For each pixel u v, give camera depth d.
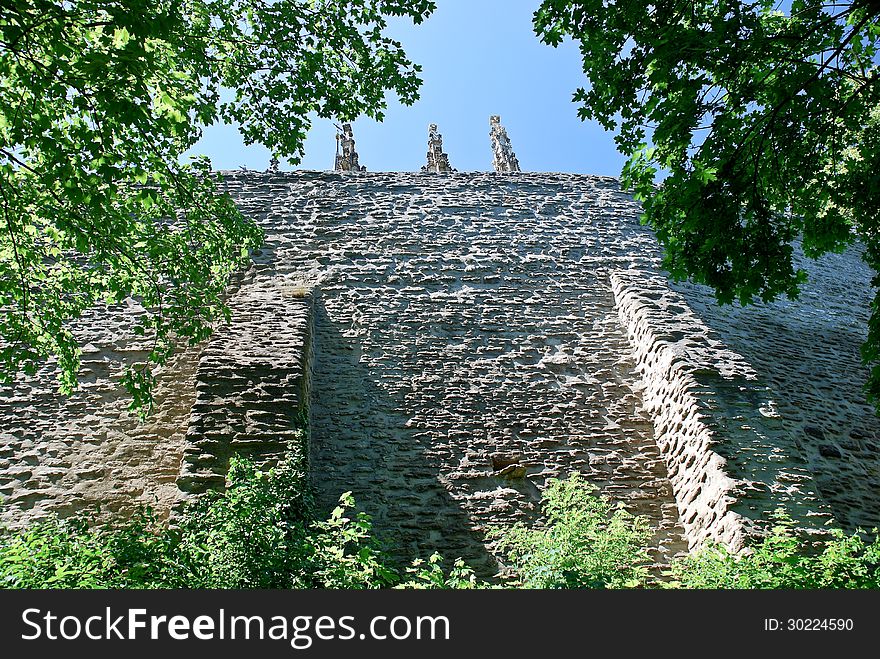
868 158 6.92
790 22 6.47
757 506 8.00
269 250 11.93
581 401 10.39
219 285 8.86
